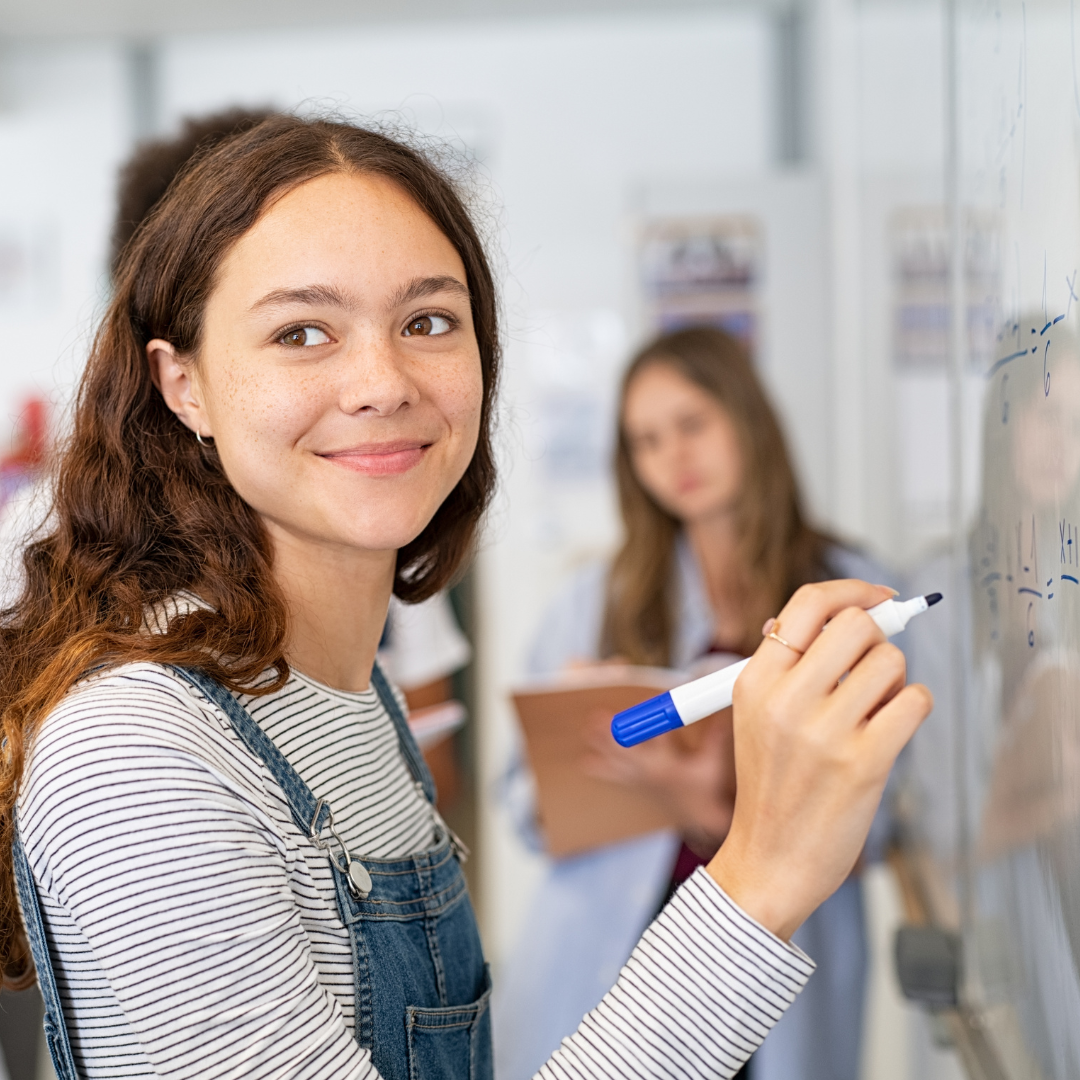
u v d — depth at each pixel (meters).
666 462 1.78
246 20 3.49
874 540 2.01
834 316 2.78
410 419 0.65
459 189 0.81
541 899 1.76
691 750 1.56
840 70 2.56
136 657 0.62
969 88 0.93
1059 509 0.65
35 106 3.66
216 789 0.58
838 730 0.58
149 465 0.73
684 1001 0.59
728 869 0.61
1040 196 0.68
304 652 0.72
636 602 1.84
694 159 3.52
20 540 0.81
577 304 3.46
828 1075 1.58
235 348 0.65
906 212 1.44
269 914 0.57
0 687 0.68
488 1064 0.78
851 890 1.64
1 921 0.70
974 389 0.93
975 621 0.96
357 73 3.61
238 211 0.65
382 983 0.66
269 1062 0.55
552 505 3.32
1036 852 0.75
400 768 0.79
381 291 0.64
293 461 0.65
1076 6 0.59
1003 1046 0.88
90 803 0.55
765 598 1.74
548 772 1.59
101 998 0.61
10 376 3.66
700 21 3.51
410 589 0.91
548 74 3.54
